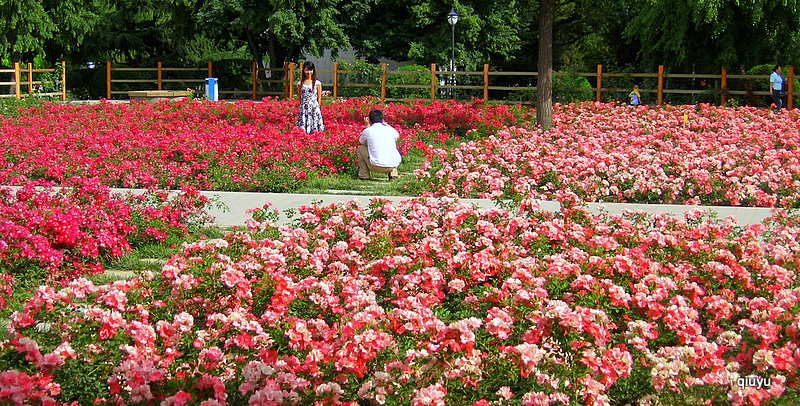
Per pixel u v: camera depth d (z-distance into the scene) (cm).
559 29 4412
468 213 755
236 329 508
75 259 733
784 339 488
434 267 604
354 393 448
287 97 3278
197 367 463
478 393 453
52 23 3225
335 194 1137
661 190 1084
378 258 668
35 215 745
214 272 575
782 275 616
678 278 597
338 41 3419
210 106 2272
